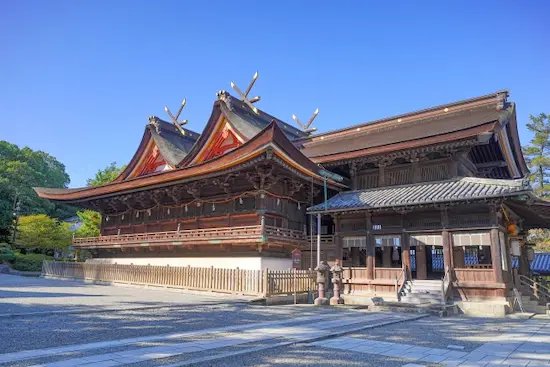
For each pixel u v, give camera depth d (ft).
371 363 24.40
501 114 71.26
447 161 73.26
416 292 63.82
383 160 79.20
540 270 105.29
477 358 26.37
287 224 86.17
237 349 26.91
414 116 90.33
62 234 157.28
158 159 122.01
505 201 62.03
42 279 103.14
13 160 216.13
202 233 85.10
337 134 101.45
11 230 173.47
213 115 101.91
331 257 81.97
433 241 65.98
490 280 59.72
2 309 41.47
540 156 168.96
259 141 71.26
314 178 80.12
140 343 27.96
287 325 39.34
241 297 65.16
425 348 29.60
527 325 45.60
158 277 83.10
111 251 116.57
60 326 34.35
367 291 70.59
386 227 71.20
